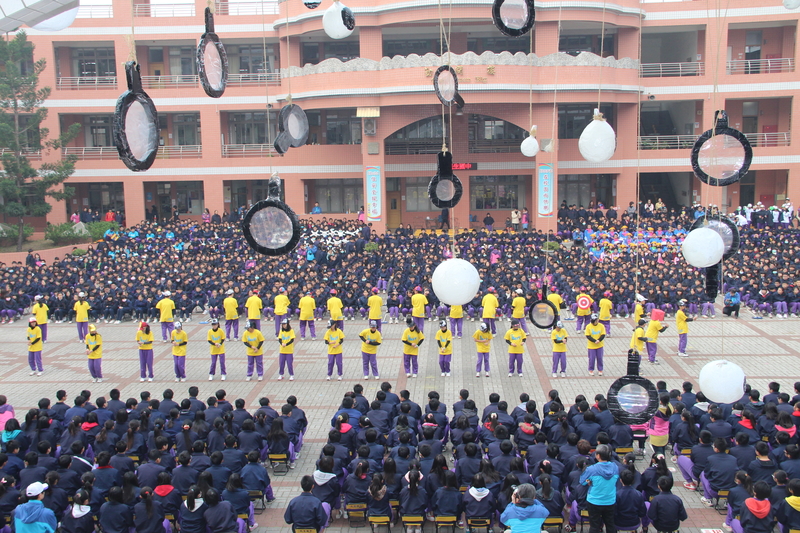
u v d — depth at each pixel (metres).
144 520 9.64
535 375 19.12
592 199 41.09
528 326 24.75
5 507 10.10
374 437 11.59
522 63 33.97
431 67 33.91
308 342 23.22
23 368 20.92
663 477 9.97
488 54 33.66
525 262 28.89
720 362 9.73
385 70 34.66
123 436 12.64
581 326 23.41
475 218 40.59
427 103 34.53
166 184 44.34
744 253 29.30
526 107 35.16
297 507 9.76
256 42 41.69
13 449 11.40
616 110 38.53
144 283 27.94
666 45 43.78
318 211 39.97
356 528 11.14
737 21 38.12
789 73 38.16
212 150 40.84
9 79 34.09
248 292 26.38
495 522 10.89
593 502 9.92
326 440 14.94
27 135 39.72
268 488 11.92
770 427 12.40
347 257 31.16
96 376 19.36
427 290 25.94
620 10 36.66
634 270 27.41
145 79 41.09
